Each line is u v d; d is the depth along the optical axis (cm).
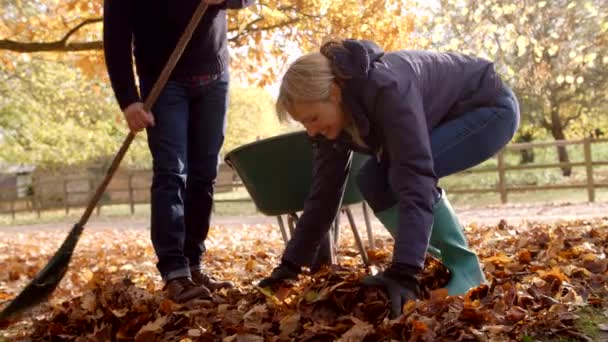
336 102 292
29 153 2328
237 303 359
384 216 326
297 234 352
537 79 1187
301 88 288
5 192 2553
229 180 2183
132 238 1137
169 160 382
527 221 837
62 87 1811
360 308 309
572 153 2811
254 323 316
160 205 378
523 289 331
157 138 385
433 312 290
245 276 502
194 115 405
